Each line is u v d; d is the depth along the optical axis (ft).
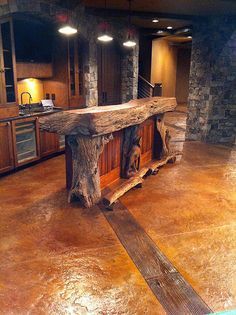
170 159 17.13
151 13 19.69
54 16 15.84
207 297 6.94
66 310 6.53
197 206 11.62
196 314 6.43
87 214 10.86
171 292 7.08
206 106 21.77
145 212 11.08
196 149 20.45
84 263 8.11
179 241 9.20
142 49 32.96
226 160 17.97
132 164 13.69
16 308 6.56
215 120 22.12
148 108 13.84
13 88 14.24
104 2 16.87
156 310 6.55
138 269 7.89
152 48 32.86
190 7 17.98
